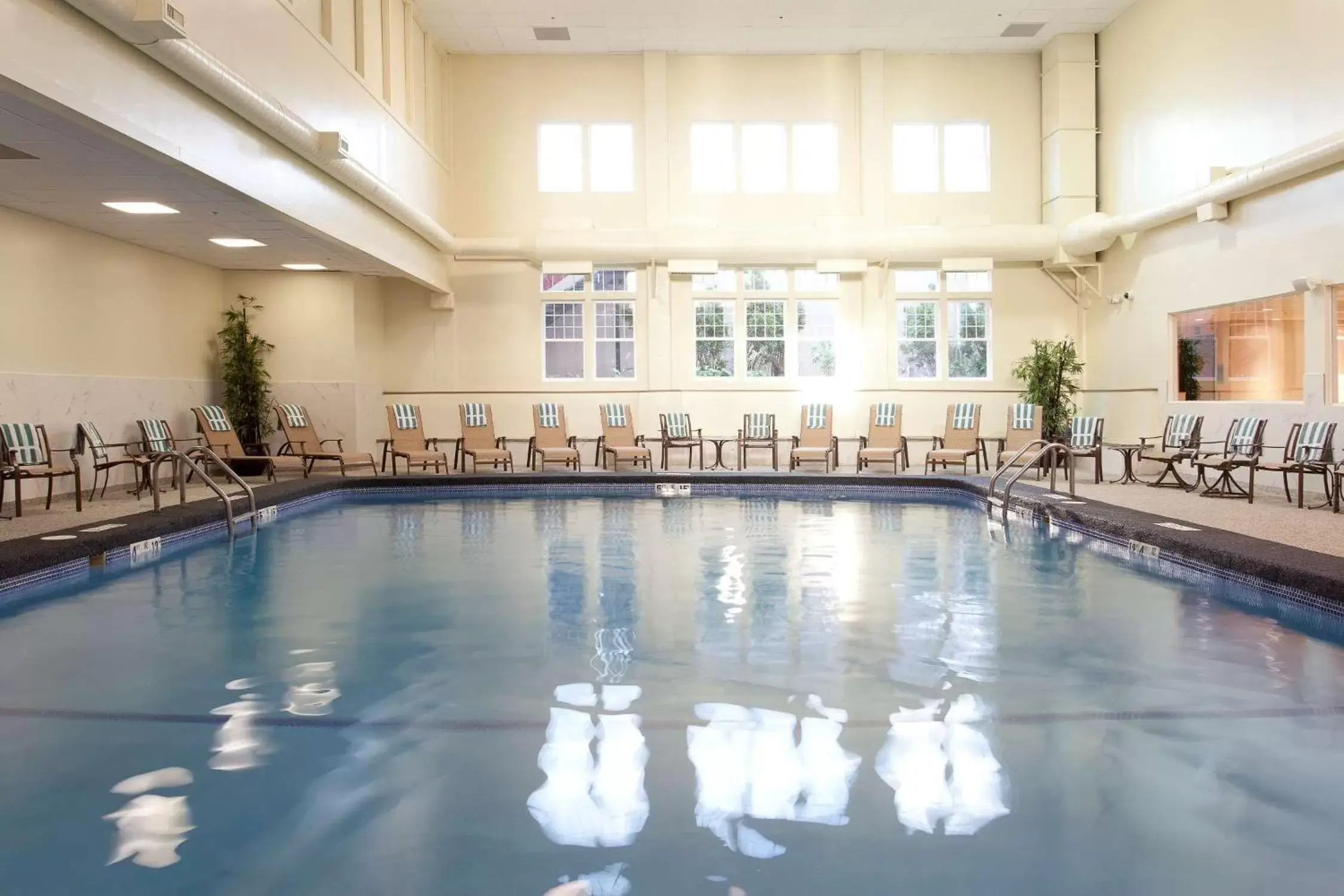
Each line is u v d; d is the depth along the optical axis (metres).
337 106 10.03
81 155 6.91
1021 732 3.31
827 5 13.09
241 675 4.02
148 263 11.45
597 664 4.19
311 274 13.57
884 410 13.99
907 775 2.93
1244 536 6.45
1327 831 2.57
